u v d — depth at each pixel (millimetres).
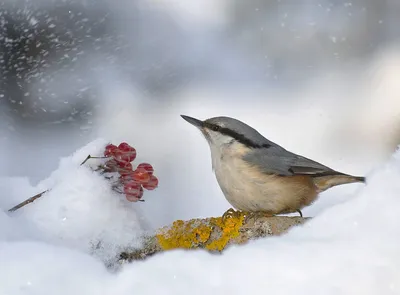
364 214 5059
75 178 5875
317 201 7590
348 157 11961
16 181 6496
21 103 11500
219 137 7293
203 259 5020
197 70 14133
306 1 15125
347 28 14750
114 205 5879
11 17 11398
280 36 14945
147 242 5879
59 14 11844
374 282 4688
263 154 7148
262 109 13391
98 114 12070
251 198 7129
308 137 12633
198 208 9625
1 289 4910
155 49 13867
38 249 5219
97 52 12492
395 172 5266
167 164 11297
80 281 4992
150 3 14312
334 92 13867
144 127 12359
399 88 13680
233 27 15156
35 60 11586
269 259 4891
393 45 14547
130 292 4883
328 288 4699
